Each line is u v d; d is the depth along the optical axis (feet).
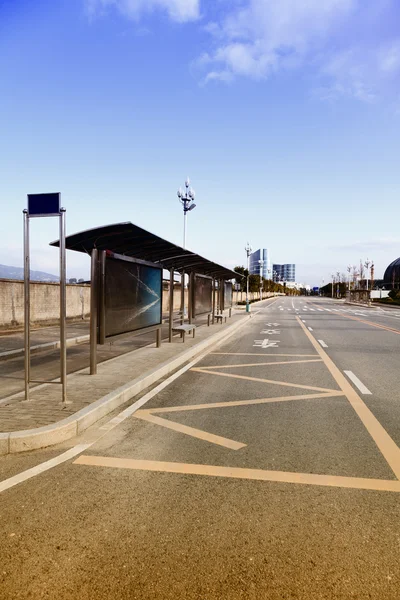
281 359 34.86
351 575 7.89
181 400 21.35
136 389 22.85
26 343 18.95
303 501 10.77
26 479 12.03
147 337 48.21
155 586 7.58
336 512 10.22
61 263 18.51
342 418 18.22
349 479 12.10
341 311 128.26
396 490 11.43
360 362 33.47
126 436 15.81
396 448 14.62
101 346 40.24
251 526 9.57
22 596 7.34
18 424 15.46
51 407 17.81
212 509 10.34
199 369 30.12
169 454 13.98
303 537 9.14
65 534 9.22
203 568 8.08
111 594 7.39
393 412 19.22
